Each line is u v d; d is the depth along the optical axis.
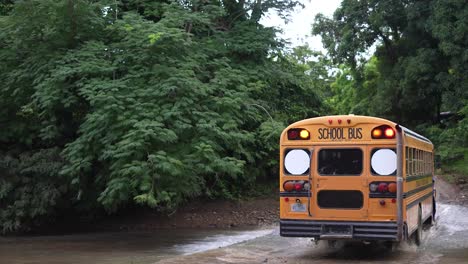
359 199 10.57
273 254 11.85
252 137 16.27
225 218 20.64
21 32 16.36
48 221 19.92
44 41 16.53
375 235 10.41
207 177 20.77
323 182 10.79
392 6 35.00
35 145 19.19
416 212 12.29
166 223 20.20
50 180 17.91
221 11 18.33
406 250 12.15
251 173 22.78
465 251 11.88
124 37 16.12
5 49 17.17
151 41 14.30
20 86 16.72
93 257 12.72
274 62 20.91
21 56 17.31
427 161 14.78
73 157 15.06
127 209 21.64
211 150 14.34
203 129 14.69
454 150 31.31
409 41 36.06
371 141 10.59
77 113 17.56
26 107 16.77
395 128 10.46
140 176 13.77
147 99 14.64
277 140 17.89
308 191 10.83
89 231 18.95
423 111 37.66
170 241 15.82
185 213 21.45
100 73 15.43
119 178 14.14
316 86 27.03
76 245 15.18
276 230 17.41
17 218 17.89
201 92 15.18
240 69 18.55
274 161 22.56
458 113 31.11
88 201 19.03
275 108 20.97
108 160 15.28
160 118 14.19
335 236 10.66
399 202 10.27
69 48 16.75
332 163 10.81
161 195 13.91
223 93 16.34
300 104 24.19
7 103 17.67
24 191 17.94
